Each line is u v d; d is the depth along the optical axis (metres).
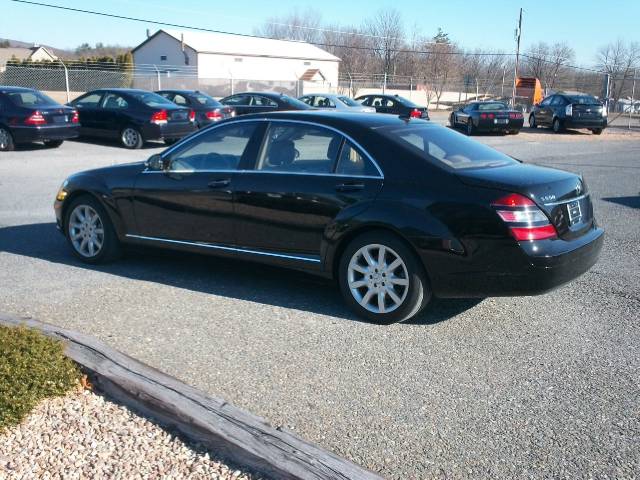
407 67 69.44
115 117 17.55
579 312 5.48
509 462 3.30
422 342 4.82
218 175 5.85
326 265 5.34
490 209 4.68
